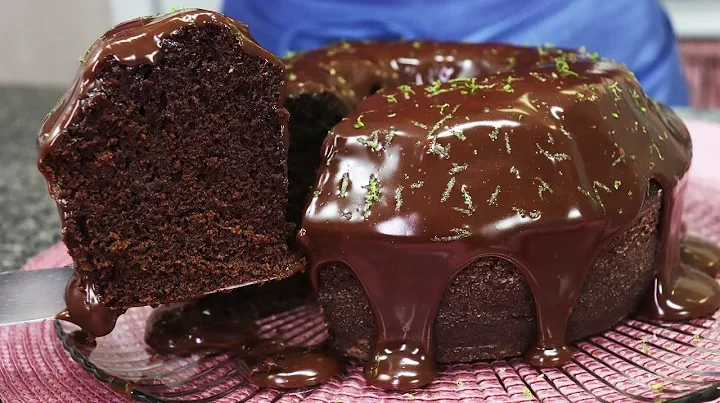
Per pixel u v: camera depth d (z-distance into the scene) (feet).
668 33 2.95
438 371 1.44
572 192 1.41
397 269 1.40
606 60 1.68
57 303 1.46
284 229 1.47
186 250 1.44
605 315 1.50
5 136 2.61
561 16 2.79
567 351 1.44
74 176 1.37
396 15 2.79
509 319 1.45
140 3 3.48
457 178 1.40
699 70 3.37
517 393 1.36
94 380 1.44
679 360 1.40
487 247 1.39
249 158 1.44
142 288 1.43
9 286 1.50
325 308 1.48
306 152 1.65
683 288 1.53
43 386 1.43
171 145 1.40
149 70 1.37
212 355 1.49
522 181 1.40
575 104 1.46
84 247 1.40
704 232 1.75
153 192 1.41
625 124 1.50
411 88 1.55
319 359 1.44
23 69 3.47
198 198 1.43
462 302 1.43
